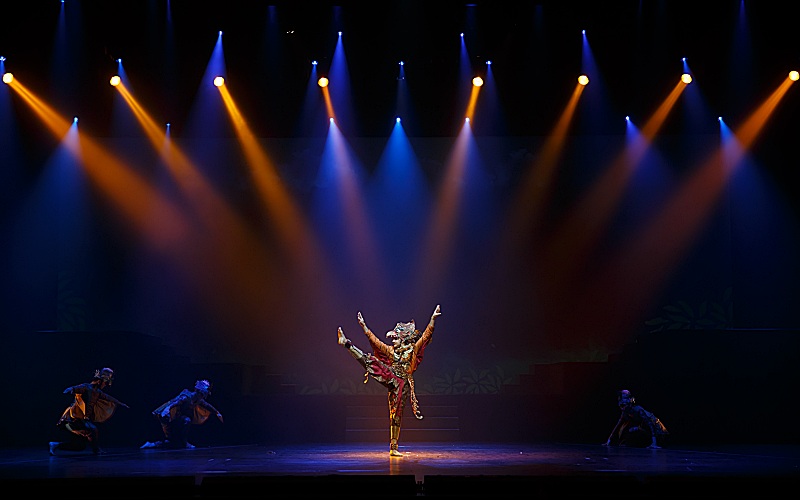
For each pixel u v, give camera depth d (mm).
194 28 13766
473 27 13812
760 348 13805
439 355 16781
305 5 13305
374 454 10352
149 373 14156
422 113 15211
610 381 14070
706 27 13539
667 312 16531
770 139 15539
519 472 7668
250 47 14109
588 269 16719
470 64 14305
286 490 5730
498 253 16828
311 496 5676
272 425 14078
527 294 16766
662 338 13969
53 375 13703
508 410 14125
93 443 10758
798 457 9688
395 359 10070
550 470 7875
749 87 14312
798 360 13750
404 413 14070
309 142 16750
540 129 15438
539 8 13398
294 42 14062
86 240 16391
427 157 16781
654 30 13688
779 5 13023
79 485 5789
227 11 13414
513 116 15117
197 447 12328
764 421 13586
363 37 13961
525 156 16797
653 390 13719
